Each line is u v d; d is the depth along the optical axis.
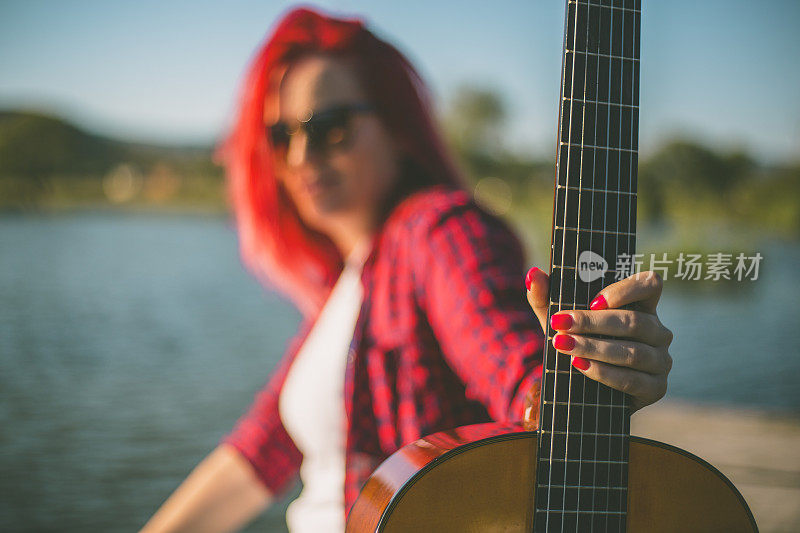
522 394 0.97
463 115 23.56
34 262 17.55
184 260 19.48
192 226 26.69
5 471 5.87
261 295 15.44
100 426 7.22
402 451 1.00
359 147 1.40
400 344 1.17
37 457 6.25
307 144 1.40
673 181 24.59
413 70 1.45
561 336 0.89
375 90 1.41
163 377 9.34
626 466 0.96
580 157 0.97
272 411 1.58
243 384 9.21
